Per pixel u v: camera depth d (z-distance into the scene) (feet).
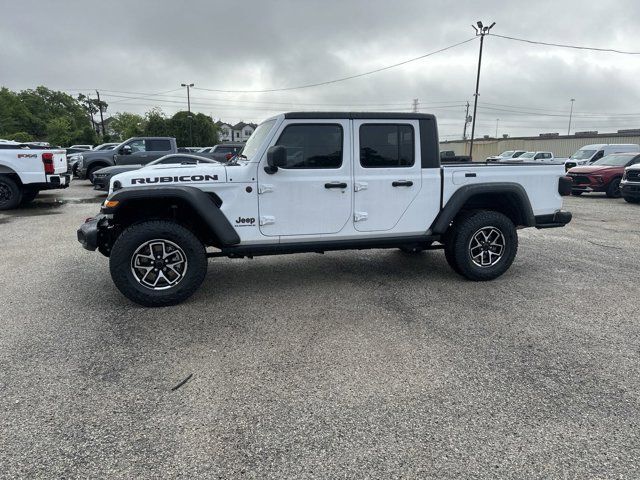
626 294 15.26
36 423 8.13
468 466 7.04
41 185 36.42
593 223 30.99
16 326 12.46
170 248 13.83
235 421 8.22
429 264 19.35
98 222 14.46
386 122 15.06
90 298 14.82
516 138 158.30
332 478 6.80
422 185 15.61
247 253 14.79
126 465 7.08
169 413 8.46
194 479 6.79
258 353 10.90
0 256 20.68
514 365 10.26
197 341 11.57
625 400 8.86
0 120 265.95
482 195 16.74
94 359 10.57
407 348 11.14
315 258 20.52
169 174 13.79
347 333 12.05
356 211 15.14
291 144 14.38
